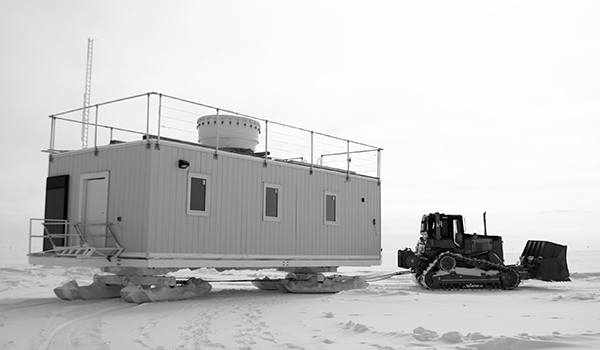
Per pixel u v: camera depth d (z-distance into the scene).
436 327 10.02
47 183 16.48
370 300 15.16
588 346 7.80
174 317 11.52
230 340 8.80
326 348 8.06
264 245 16.70
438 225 21.38
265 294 17.31
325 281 18.77
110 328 10.09
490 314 12.12
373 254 20.77
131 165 14.27
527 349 7.78
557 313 12.32
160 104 14.28
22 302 14.31
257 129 19.36
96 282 15.49
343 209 19.70
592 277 27.72
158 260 13.79
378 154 21.59
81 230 15.20
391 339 8.73
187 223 14.59
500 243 21.77
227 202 15.70
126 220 14.18
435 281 20.12
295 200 17.91
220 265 15.33
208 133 18.52
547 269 20.75
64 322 10.86
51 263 14.12
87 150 15.47
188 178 14.71
